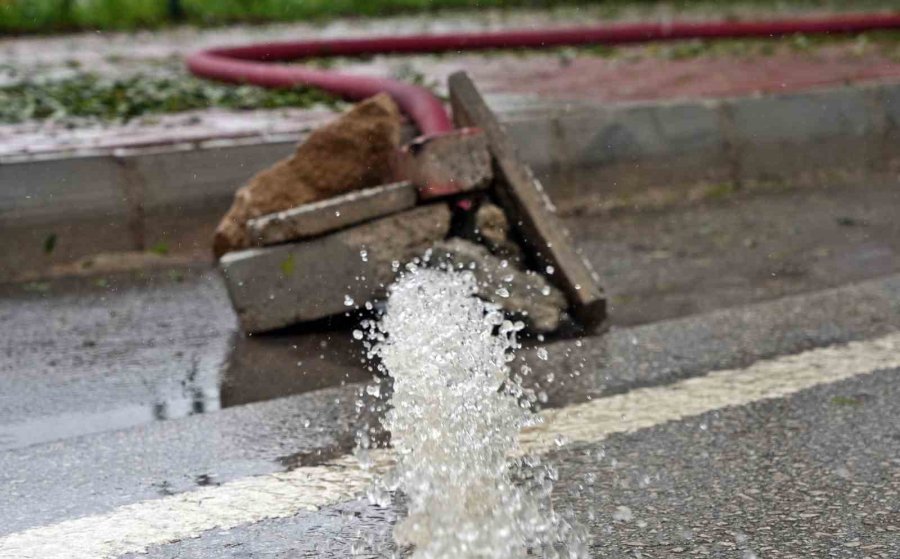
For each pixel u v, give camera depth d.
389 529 3.46
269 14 21.02
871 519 3.42
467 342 3.64
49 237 7.05
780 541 3.30
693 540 3.31
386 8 22.34
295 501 3.71
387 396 4.70
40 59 14.35
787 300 5.78
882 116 9.43
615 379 4.76
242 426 4.42
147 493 3.84
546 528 3.35
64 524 3.62
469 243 5.54
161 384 5.04
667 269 6.69
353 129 6.11
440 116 7.74
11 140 8.20
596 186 8.38
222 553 3.37
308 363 5.21
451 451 3.46
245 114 9.38
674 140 8.66
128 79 11.95
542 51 14.62
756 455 3.91
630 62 13.17
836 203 8.20
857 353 4.93
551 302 5.43
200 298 6.37
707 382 4.66
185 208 7.37
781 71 11.77
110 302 6.34
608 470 3.82
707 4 22.72
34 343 5.66
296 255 5.54
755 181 8.91
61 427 4.59
